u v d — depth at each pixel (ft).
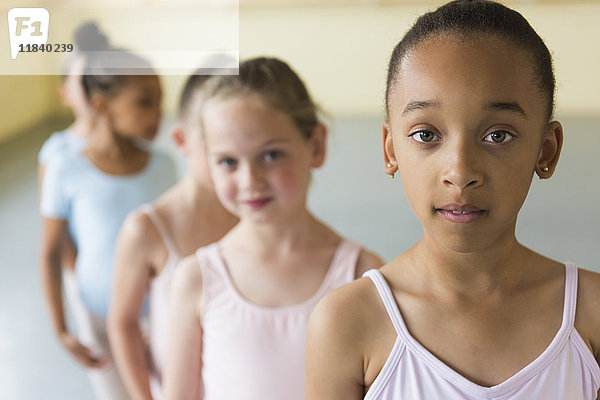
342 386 1.98
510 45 1.66
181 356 3.05
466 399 1.85
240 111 2.81
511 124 1.64
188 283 3.00
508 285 1.90
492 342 1.88
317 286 2.89
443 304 1.91
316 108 3.07
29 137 14.94
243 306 2.88
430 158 1.68
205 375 2.98
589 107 15.44
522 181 1.69
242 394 2.82
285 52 16.26
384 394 1.91
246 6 15.97
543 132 1.76
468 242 1.69
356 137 14.16
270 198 2.85
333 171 12.15
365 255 2.97
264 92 2.84
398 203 10.73
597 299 1.93
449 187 1.65
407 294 1.95
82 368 6.78
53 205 4.97
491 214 1.67
